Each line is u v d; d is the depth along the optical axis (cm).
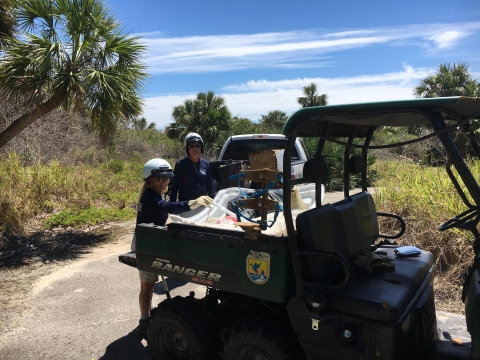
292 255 231
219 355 277
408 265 281
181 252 278
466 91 2077
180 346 300
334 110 224
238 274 253
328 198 1144
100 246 717
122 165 1616
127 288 511
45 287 521
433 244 493
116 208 982
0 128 1190
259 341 247
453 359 269
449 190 566
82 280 543
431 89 2191
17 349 369
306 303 230
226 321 301
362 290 235
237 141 817
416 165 934
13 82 693
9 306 462
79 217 860
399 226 561
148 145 2288
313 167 290
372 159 1397
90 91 721
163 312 296
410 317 228
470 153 697
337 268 258
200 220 407
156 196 349
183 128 2581
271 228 309
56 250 686
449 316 379
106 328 407
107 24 752
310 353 232
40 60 668
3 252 670
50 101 726
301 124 235
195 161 496
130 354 358
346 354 220
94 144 1661
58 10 716
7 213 777
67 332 400
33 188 924
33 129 1333
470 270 244
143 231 299
